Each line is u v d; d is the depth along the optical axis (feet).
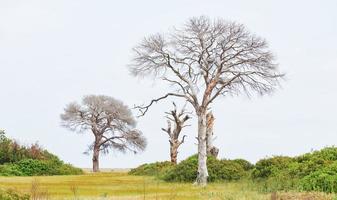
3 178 180.55
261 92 159.22
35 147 250.37
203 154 152.15
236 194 96.17
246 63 156.56
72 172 247.29
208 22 157.07
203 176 150.20
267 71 156.66
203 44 156.97
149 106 161.58
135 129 331.98
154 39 158.61
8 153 237.66
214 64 156.66
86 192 111.86
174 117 224.12
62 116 325.83
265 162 138.82
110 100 330.54
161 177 174.29
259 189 108.27
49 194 96.48
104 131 328.29
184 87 158.40
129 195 101.24
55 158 256.93
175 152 228.63
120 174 237.66
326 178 97.30
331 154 123.24
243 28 156.56
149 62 158.92
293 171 117.60
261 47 156.76
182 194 101.40
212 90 158.61
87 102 327.06
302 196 84.48
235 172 158.20
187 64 158.61
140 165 243.40
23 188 116.57
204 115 154.92
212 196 95.25
